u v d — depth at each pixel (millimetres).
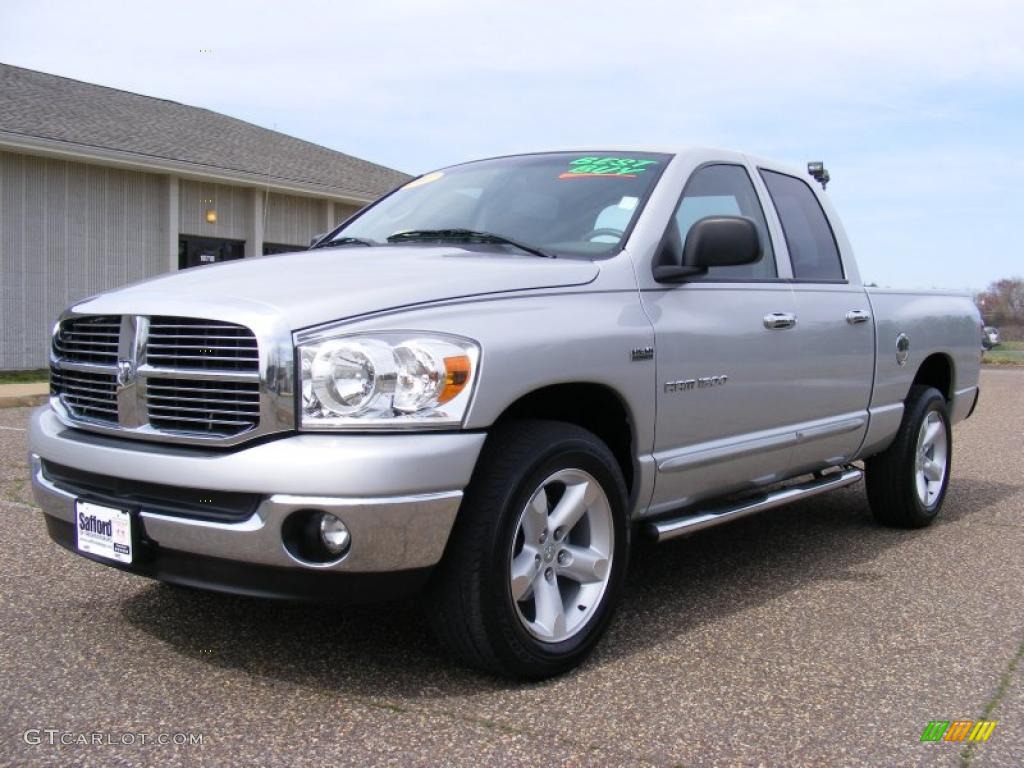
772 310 4426
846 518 6109
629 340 3611
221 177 17547
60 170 15906
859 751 2842
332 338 2963
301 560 2934
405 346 2973
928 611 4172
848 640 3785
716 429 4113
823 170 5609
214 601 4047
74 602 4004
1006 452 9070
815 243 5086
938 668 3506
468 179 4691
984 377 22297
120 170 16703
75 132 15945
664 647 3672
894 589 4500
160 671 3314
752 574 4727
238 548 2949
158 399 3160
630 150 4457
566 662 3354
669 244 4008
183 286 3377
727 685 3311
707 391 4016
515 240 4023
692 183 4285
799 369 4578
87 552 3357
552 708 3088
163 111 19906
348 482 2846
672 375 3824
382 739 2848
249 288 3248
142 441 3199
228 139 19734
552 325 3350
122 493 3225
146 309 3207
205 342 3090
